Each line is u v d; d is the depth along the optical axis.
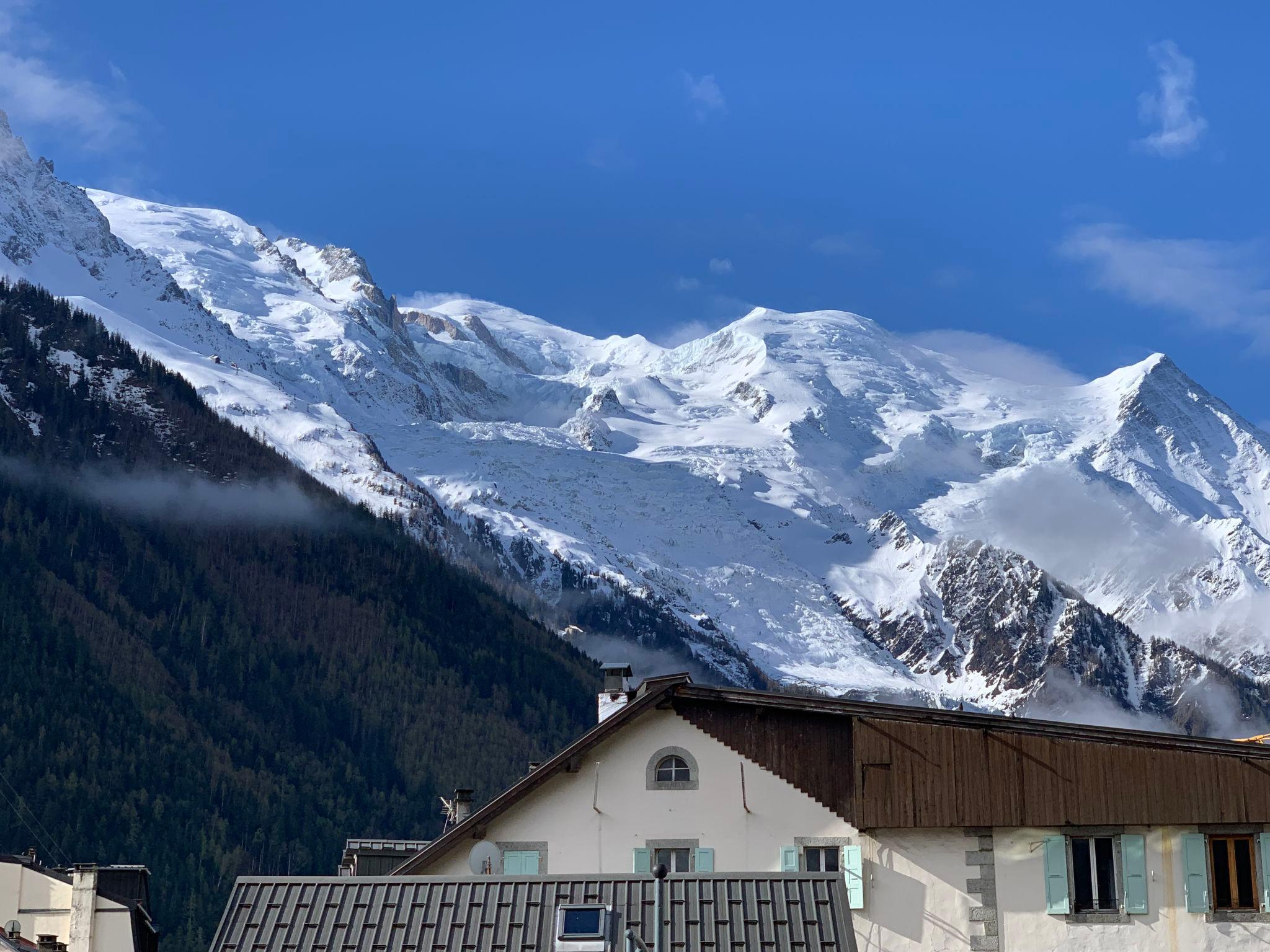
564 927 40.28
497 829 54.62
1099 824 52.72
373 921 42.06
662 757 55.03
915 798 53.53
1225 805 52.31
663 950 38.75
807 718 55.06
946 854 53.31
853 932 41.22
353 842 72.62
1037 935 52.28
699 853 53.94
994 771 53.53
